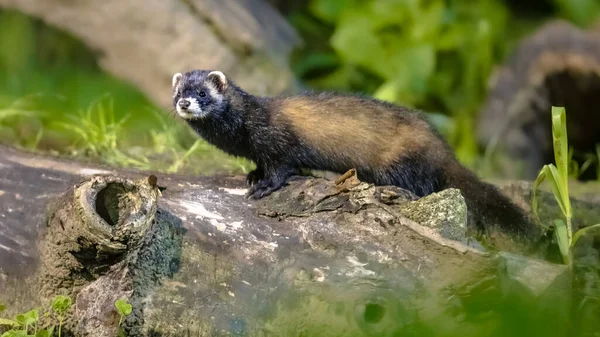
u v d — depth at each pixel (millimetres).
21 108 17422
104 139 13555
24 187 8961
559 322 6223
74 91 19594
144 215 7492
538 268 7938
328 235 8172
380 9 19734
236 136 10508
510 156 17453
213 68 17344
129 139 15094
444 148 10656
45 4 17984
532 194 11070
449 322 6855
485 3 21219
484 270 7637
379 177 10602
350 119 10461
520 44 18469
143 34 17625
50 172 9359
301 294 7809
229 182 9906
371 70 19938
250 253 8125
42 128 15578
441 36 19547
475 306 6816
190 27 17422
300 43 20203
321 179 9266
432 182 10562
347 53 19609
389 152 10484
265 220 8445
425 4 20031
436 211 8102
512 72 17984
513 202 10859
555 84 17125
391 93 19062
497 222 10438
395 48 19562
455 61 19734
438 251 7906
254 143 10359
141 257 7855
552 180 8992
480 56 19219
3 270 8250
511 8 23234
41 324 8031
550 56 17109
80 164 9922
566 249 9000
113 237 7395
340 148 10469
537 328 5984
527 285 7707
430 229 8023
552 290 7410
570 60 16734
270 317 7797
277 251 8117
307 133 10422
